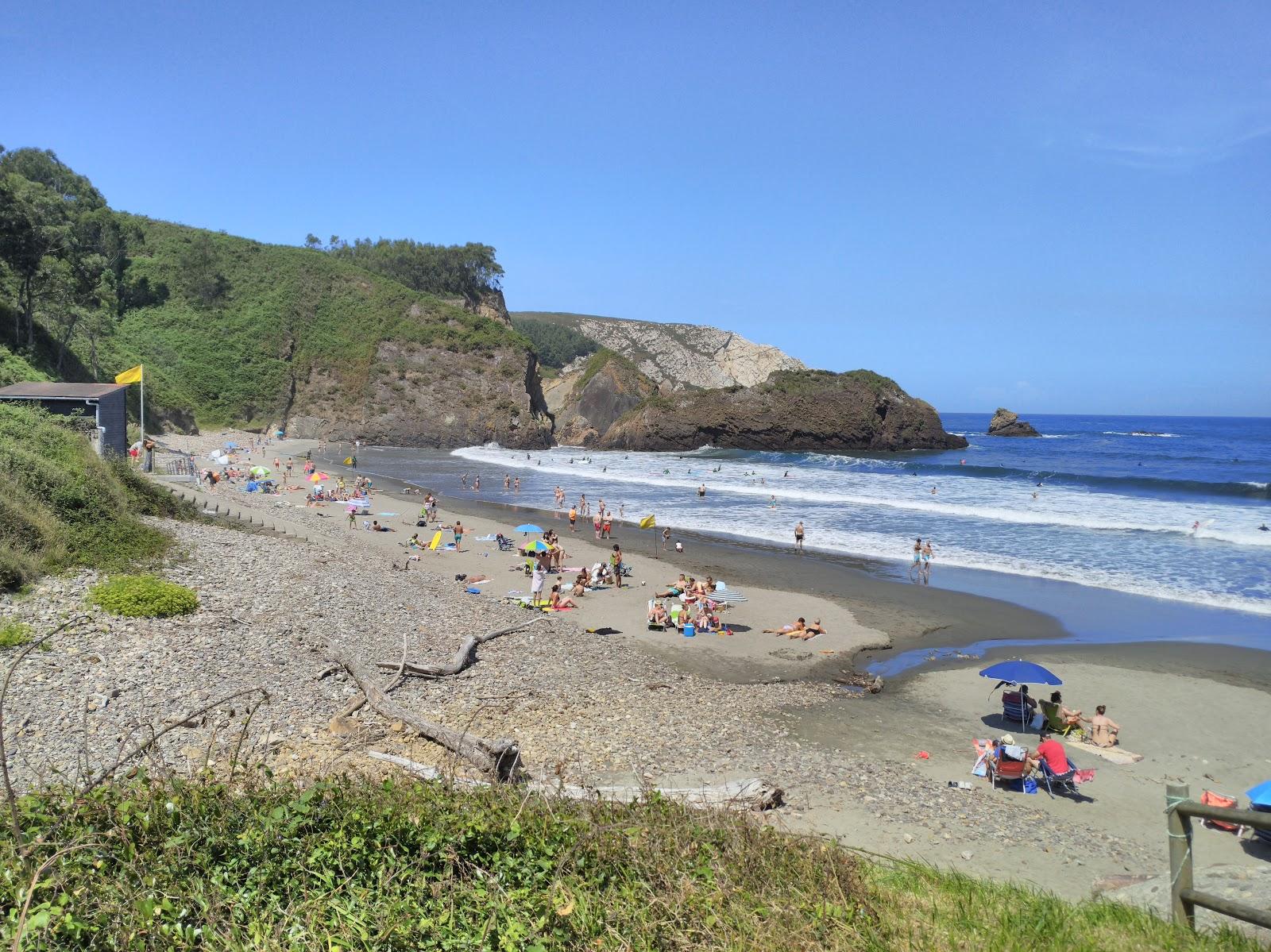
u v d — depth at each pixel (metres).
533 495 52.78
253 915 5.58
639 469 69.12
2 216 58.19
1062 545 35.84
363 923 5.49
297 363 99.38
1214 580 29.12
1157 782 13.96
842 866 7.45
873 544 36.44
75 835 6.02
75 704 12.98
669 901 6.17
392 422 94.31
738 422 91.25
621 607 25.56
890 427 93.62
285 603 19.83
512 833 6.55
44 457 24.98
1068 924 6.98
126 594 17.58
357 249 138.00
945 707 17.55
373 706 14.05
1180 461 83.31
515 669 17.98
